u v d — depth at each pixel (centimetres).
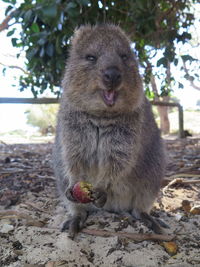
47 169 58
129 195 37
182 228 35
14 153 81
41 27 53
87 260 29
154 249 30
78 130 35
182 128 131
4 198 42
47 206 41
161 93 64
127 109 34
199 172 56
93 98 34
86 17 53
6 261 28
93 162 35
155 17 57
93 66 34
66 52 52
